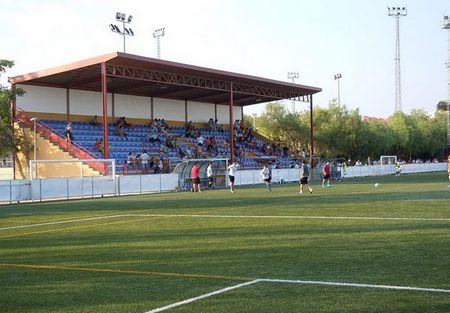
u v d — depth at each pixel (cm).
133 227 1473
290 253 984
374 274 789
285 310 612
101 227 1500
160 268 879
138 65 3772
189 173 3781
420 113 9919
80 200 2867
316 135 7081
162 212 1916
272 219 1558
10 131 3912
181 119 5341
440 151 9538
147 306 646
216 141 5228
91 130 4375
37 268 906
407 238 1132
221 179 4038
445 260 884
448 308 607
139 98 4944
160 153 4434
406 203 1997
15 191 2816
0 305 668
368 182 4078
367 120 8619
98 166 3509
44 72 3878
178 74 4147
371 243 1075
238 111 5991
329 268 841
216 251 1028
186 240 1188
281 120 7006
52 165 3812
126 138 4466
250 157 5184
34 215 1961
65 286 766
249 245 1089
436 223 1373
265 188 3581
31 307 657
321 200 2266
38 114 4209
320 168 4994
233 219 1591
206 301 662
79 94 4497
